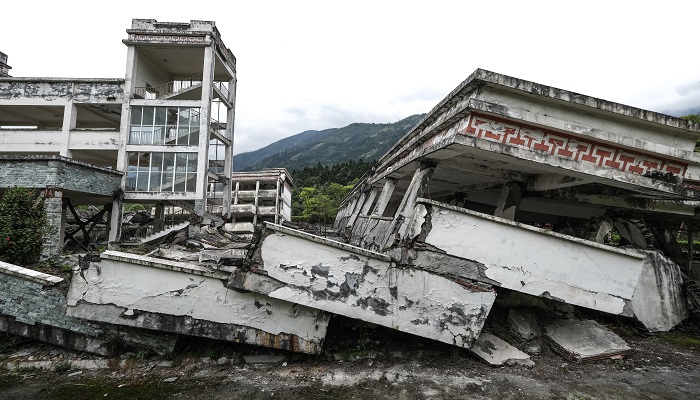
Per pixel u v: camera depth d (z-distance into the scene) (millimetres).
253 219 37062
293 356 5910
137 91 17391
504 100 6066
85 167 13383
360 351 6066
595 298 6445
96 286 5707
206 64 17234
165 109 17031
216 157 20562
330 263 5770
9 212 9484
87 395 4805
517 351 6223
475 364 5918
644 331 7996
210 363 5707
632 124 6391
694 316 8633
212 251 9297
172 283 5734
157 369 5551
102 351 5824
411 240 6055
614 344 6445
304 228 19203
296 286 5648
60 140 16688
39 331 5941
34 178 11680
